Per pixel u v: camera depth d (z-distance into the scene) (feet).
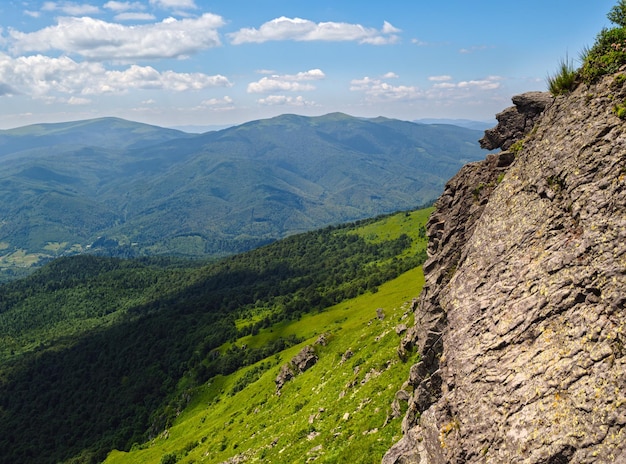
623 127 55.11
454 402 57.82
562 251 54.85
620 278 46.39
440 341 77.61
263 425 207.41
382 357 149.89
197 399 573.33
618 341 43.83
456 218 92.07
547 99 91.20
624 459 37.99
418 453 66.03
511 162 86.02
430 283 90.02
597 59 64.34
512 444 47.34
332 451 105.50
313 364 271.69
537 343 52.13
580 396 44.06
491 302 61.21
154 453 368.07
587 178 55.72
